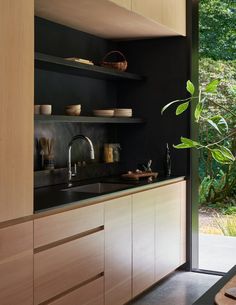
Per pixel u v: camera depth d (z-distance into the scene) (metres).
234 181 6.26
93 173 4.74
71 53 4.49
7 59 2.65
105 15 4.02
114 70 4.47
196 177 5.09
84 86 4.68
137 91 5.14
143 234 4.14
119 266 3.79
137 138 5.14
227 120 6.33
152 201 4.29
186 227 5.02
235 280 1.71
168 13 4.56
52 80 4.23
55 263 3.03
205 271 4.98
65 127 4.41
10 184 2.68
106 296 3.61
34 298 2.85
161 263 4.48
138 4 3.99
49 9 3.81
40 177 4.02
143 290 4.18
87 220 3.34
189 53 4.94
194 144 1.79
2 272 2.61
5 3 2.62
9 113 2.67
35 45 4.03
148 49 5.10
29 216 2.84
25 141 2.79
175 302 4.16
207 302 1.56
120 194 3.81
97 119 4.23
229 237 6.30
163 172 5.04
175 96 4.99
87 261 3.35
